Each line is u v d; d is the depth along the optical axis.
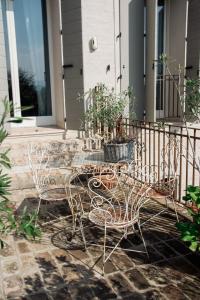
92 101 6.16
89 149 5.71
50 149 5.46
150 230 3.48
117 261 2.91
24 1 6.43
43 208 4.12
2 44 5.43
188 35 7.11
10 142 5.48
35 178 3.99
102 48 6.29
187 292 2.49
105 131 5.70
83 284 2.59
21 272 2.75
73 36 6.14
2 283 2.60
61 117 6.59
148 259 2.94
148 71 6.64
